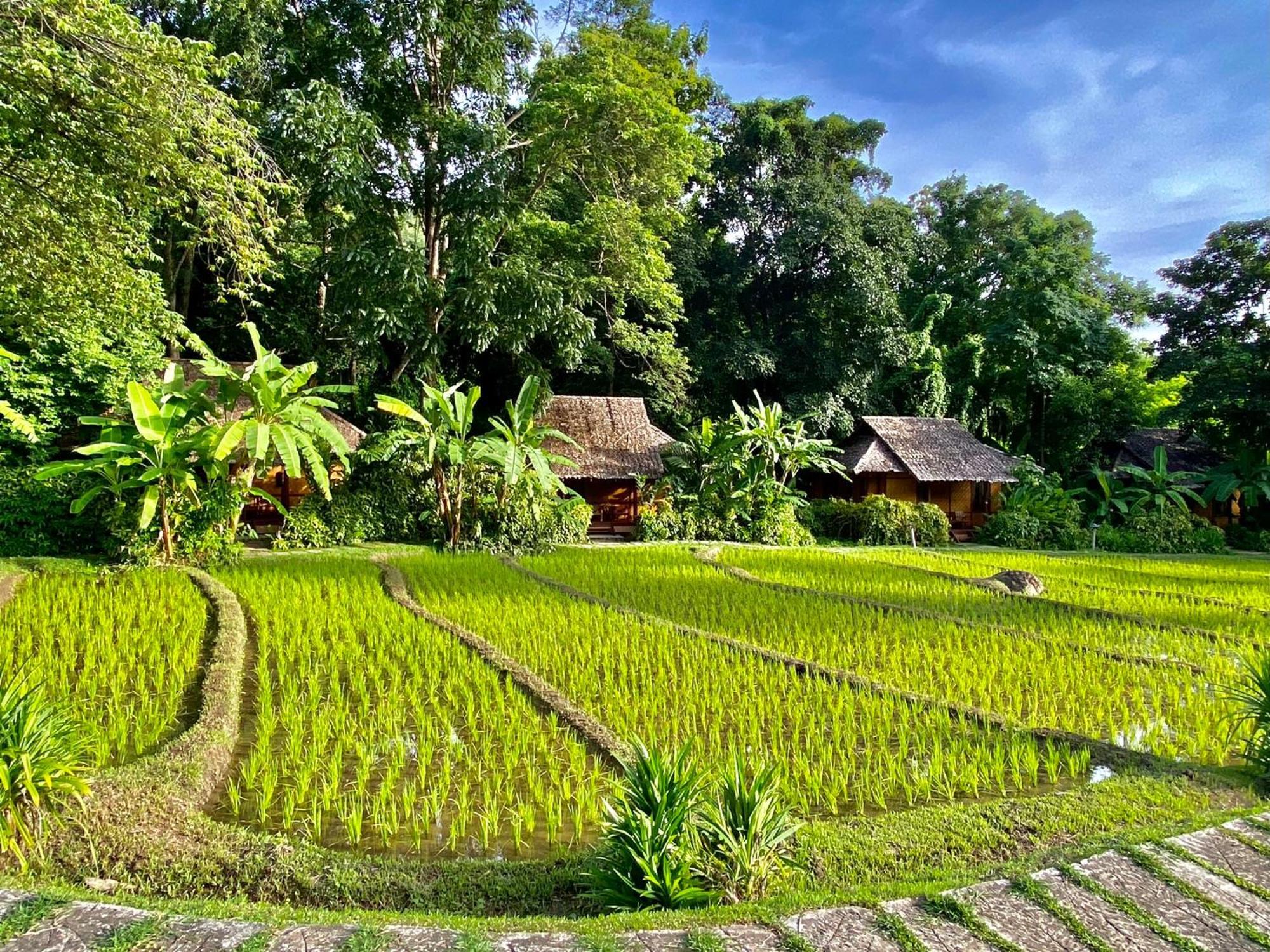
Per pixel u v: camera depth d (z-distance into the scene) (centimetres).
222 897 337
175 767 433
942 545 2031
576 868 362
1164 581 1412
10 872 334
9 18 765
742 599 1042
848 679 655
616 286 2047
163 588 946
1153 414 2897
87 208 977
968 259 3297
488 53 1834
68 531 1211
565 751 510
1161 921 303
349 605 910
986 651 780
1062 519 2131
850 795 458
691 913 299
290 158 1545
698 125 2655
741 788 354
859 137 2802
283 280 1988
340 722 536
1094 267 3369
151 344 1510
